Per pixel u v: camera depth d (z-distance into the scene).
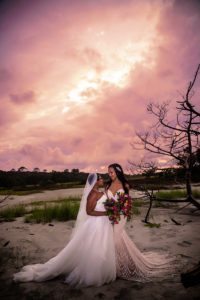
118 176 3.88
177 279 3.66
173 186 19.52
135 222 7.94
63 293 3.36
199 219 8.17
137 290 3.39
